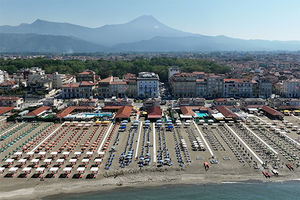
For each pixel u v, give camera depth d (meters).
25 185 106.88
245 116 192.12
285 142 147.38
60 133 165.62
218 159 127.38
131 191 104.31
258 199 98.38
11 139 155.38
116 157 129.75
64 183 108.50
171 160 126.56
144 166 120.88
